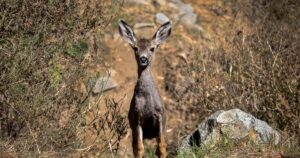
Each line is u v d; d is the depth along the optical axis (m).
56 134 23.16
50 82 23.67
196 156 22.42
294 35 31.36
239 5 37.88
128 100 33.50
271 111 27.78
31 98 22.92
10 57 22.59
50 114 23.33
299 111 27.45
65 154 22.98
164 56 36.47
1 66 22.59
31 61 22.97
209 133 24.05
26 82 23.00
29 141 22.53
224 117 24.11
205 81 29.84
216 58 30.81
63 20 24.55
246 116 24.20
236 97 28.78
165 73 35.53
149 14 38.66
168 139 31.34
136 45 25.02
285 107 27.50
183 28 38.31
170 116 32.66
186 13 39.41
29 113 22.77
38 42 23.66
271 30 31.81
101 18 25.81
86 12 25.28
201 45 35.28
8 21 23.42
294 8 35.16
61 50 24.25
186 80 33.31
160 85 34.88
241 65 29.36
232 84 29.23
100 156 23.62
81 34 25.22
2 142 22.28
